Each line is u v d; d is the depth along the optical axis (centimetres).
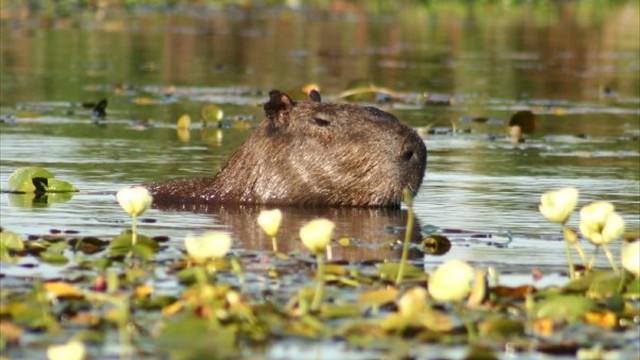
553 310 848
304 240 861
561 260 1042
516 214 1269
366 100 2344
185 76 2666
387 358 755
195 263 956
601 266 1021
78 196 1329
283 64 2928
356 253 1052
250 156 1333
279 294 886
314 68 2850
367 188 1296
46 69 2711
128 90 2414
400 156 1289
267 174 1319
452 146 1803
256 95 2362
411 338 797
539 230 1181
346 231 1160
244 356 753
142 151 1669
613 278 907
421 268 998
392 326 798
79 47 3186
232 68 2838
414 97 2397
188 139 1805
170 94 2367
